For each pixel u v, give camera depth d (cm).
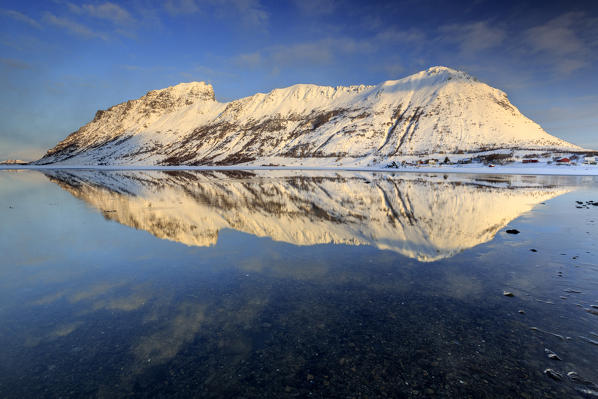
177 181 5894
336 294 838
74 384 521
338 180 6084
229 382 519
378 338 629
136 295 852
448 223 1798
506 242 1350
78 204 2653
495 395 477
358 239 1445
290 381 518
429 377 519
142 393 498
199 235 1540
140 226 1747
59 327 695
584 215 1959
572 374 519
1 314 754
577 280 912
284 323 694
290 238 1474
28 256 1205
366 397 480
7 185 4912
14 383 523
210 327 683
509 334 636
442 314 722
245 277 972
